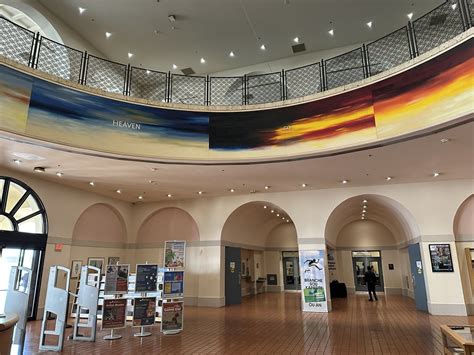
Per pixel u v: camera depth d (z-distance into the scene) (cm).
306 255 1073
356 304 1204
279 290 1720
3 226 862
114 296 759
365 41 1074
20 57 866
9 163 813
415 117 634
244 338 676
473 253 977
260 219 1509
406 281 1470
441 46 612
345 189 1090
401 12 945
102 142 725
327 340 652
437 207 997
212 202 1232
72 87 712
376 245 1633
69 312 958
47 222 962
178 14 945
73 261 1055
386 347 592
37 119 657
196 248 1218
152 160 783
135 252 1302
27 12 884
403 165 844
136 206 1327
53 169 861
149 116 780
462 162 821
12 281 528
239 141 796
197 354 564
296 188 1098
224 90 1180
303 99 778
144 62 1175
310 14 954
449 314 928
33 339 682
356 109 716
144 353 573
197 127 802
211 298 1155
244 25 996
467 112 561
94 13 935
